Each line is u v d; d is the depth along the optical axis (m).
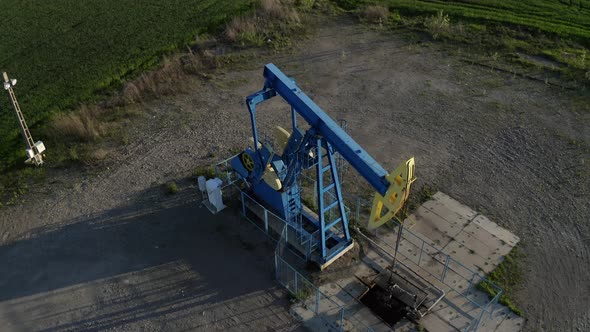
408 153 19.89
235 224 17.05
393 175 11.75
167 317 14.32
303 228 16.52
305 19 29.27
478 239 16.33
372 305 14.52
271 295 14.82
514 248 16.03
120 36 28.45
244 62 25.88
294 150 15.14
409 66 25.25
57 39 28.39
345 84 24.11
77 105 23.36
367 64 25.50
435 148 20.14
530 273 15.28
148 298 14.83
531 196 17.89
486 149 20.02
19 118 18.83
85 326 14.16
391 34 27.89
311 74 24.83
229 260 15.87
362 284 15.09
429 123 21.50
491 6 30.56
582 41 26.55
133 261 15.92
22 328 14.17
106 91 24.20
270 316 14.27
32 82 25.03
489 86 23.66
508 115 21.78
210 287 15.09
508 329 13.79
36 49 27.58
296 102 13.97
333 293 14.85
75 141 21.06
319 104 22.77
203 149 20.36
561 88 23.23
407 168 11.29
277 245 15.86
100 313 14.48
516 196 17.91
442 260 15.69
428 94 23.28
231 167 19.03
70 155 20.16
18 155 20.39
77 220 17.42
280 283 15.12
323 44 27.19
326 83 24.19
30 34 28.92
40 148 19.75
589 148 19.84
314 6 30.61
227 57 26.11
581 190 18.05
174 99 23.44
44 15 30.80
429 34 27.64
